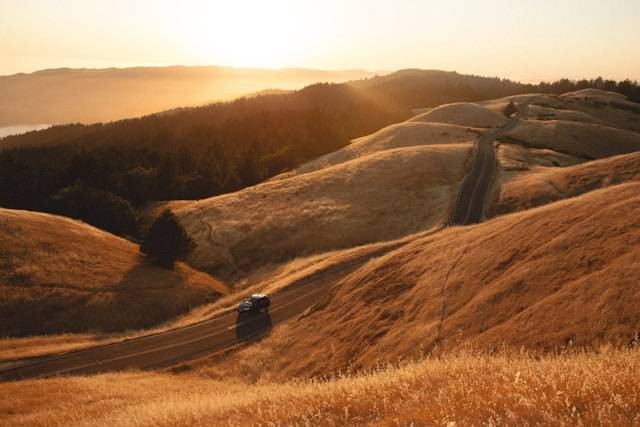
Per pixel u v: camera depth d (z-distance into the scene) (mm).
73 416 19203
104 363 34094
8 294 43188
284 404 12312
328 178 85312
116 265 53031
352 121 190000
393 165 85688
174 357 34812
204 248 68625
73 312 43469
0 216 55406
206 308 48062
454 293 24578
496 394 8742
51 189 99562
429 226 64312
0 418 20438
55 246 52781
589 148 106000
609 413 6832
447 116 139500
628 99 198375
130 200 98438
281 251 65500
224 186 118625
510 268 22953
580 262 19375
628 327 14055
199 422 12883
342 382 13836
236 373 31016
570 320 15953
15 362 34156
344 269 49656
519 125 122500
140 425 14117
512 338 16953
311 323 34844
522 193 64562
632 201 22094
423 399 9805
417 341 21750
